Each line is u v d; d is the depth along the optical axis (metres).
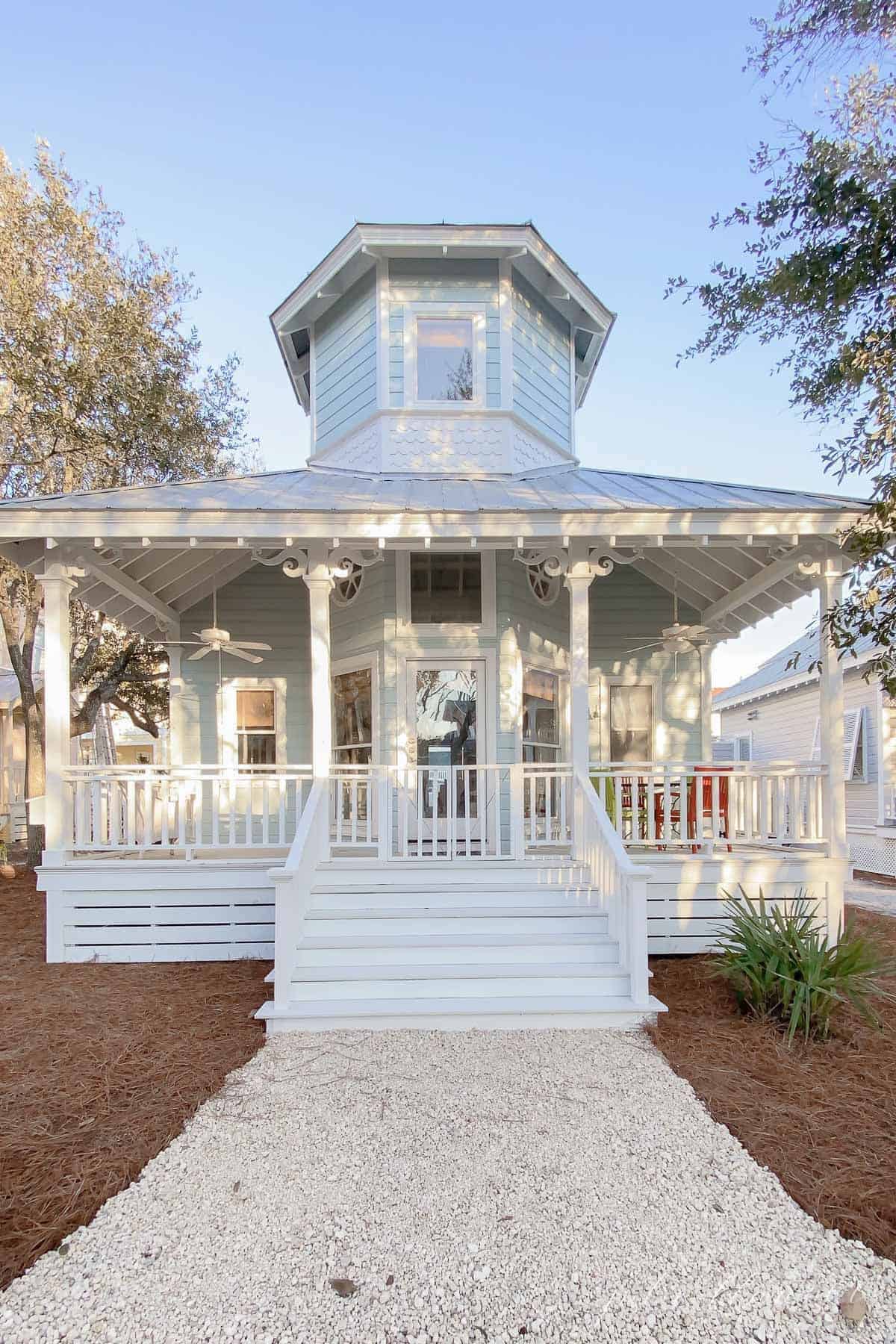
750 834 6.59
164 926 6.38
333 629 8.48
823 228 5.02
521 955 5.34
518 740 7.75
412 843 7.66
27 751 12.42
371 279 8.88
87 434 10.73
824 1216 2.80
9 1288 2.43
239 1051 4.46
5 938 7.44
